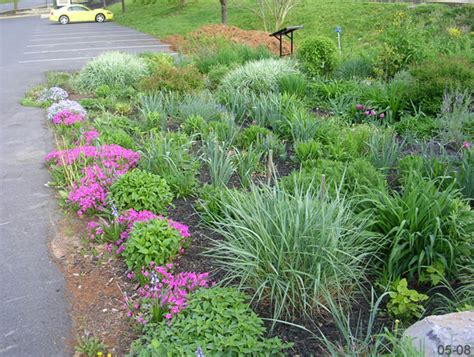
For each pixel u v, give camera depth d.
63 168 6.06
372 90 8.68
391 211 4.06
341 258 3.78
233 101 8.38
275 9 20.06
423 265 3.93
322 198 3.91
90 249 4.55
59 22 33.53
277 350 3.14
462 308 3.38
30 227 5.04
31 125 8.65
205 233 4.70
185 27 24.80
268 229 3.76
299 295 3.60
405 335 2.99
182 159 5.96
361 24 18.44
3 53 19.66
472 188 5.06
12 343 3.42
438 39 13.14
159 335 3.26
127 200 4.94
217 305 3.37
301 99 9.23
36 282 4.11
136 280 4.03
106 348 3.34
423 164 5.62
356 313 3.63
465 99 7.97
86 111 9.09
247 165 5.91
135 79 11.23
